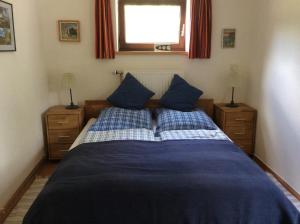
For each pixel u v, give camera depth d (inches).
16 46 104.5
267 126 125.5
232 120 134.1
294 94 104.3
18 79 106.1
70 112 129.6
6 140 95.9
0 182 91.4
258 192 68.4
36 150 125.2
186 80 145.6
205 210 65.2
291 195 105.2
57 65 139.7
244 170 78.1
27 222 64.2
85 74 141.8
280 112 114.5
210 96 146.8
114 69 142.3
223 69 144.9
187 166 80.0
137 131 113.9
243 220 65.4
